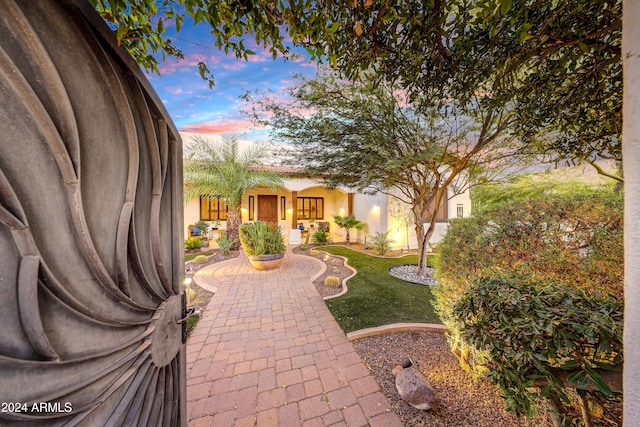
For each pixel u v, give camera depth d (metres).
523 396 1.31
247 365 2.70
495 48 1.51
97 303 0.90
